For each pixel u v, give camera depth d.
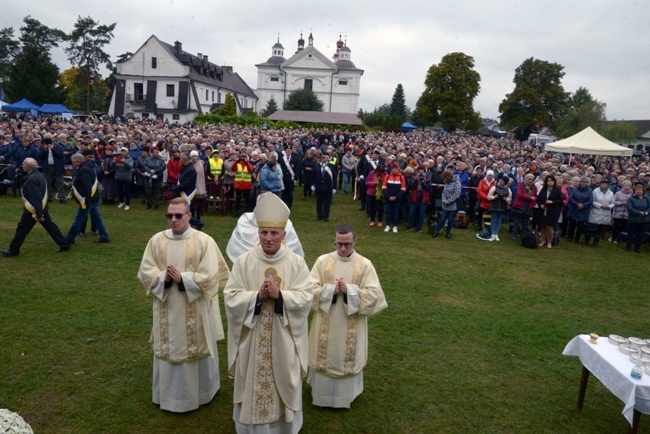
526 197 11.84
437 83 67.44
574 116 52.69
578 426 4.63
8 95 55.41
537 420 4.68
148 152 13.96
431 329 6.59
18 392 4.67
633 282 9.41
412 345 6.09
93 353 5.47
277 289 3.84
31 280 7.61
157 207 13.82
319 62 84.19
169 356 4.41
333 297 4.59
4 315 6.29
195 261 4.49
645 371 4.16
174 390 4.47
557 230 12.41
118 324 6.21
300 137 28.11
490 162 18.06
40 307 6.60
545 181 12.07
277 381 3.96
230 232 11.61
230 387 5.04
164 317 4.42
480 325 6.83
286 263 4.04
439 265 9.78
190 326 4.43
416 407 4.79
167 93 62.19
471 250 11.23
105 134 21.86
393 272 9.11
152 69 61.81
